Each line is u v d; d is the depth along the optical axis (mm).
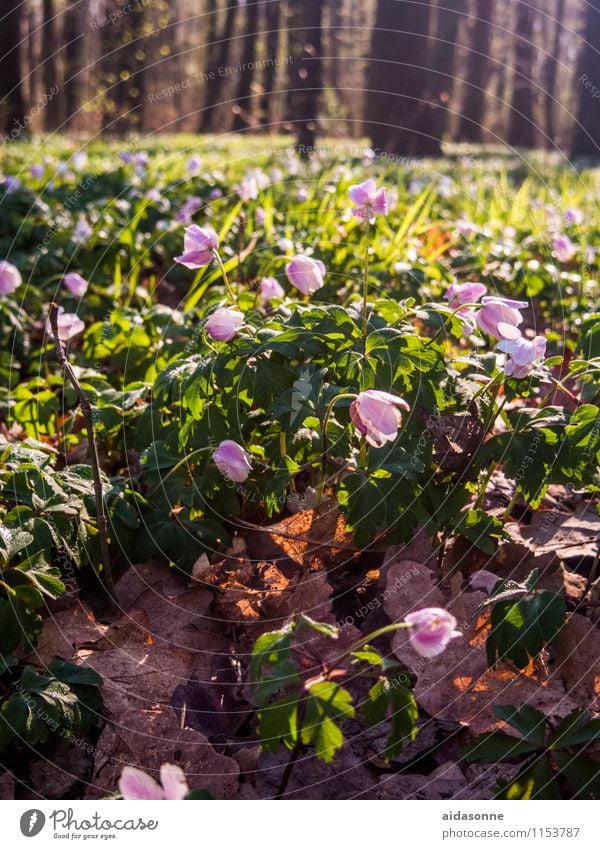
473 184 9383
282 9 18578
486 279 4867
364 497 2199
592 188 10781
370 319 2566
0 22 15070
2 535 1982
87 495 2354
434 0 15914
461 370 2725
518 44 23781
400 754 1932
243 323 2455
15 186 6668
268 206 5145
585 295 4680
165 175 7750
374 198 2475
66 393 3396
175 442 2588
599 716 1972
